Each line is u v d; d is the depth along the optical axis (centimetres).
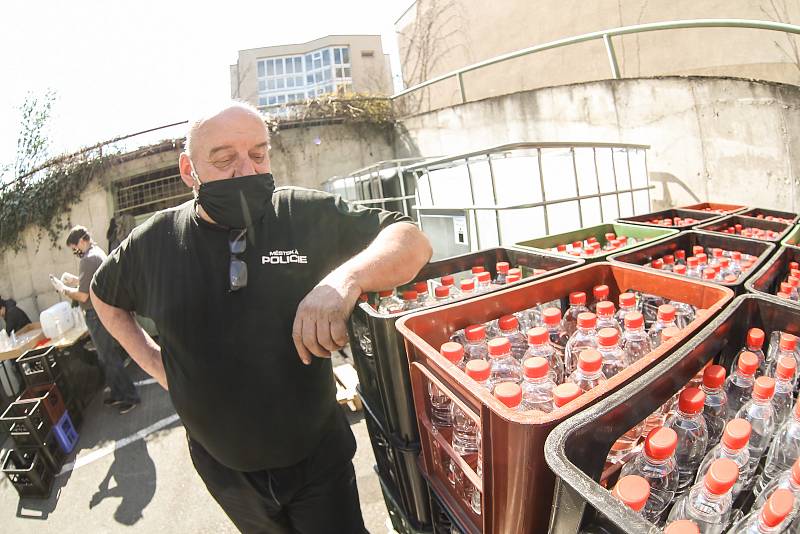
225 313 141
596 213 363
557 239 241
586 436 62
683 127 412
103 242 752
